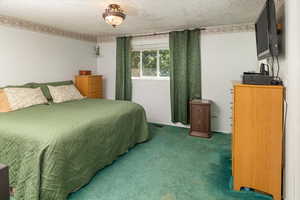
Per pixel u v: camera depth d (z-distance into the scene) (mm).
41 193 1695
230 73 3822
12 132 1895
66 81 4250
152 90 4637
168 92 4469
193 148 3160
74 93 3916
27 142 1791
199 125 3762
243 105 1899
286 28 1746
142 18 3238
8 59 3248
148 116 4734
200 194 1970
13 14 3051
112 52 4980
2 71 3178
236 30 3688
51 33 3938
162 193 1985
